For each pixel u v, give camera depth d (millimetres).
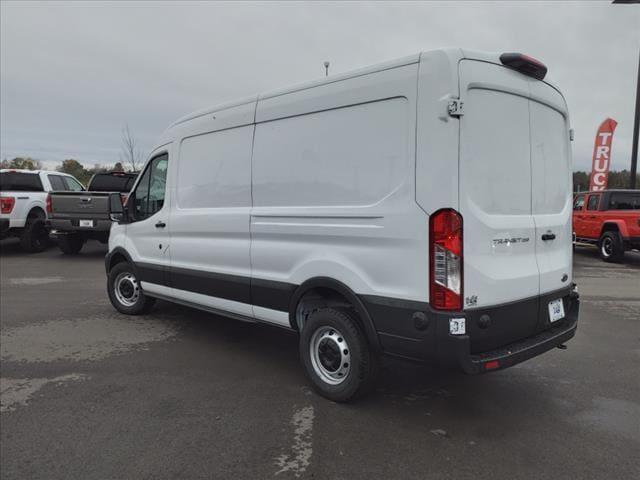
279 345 5332
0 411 3730
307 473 2914
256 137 4465
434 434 3373
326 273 3801
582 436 3352
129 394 4031
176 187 5477
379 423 3527
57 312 6781
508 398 3973
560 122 4215
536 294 3729
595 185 17391
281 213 4168
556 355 5035
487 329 3301
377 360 3701
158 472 2924
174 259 5551
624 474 2900
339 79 3748
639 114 16844
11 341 5461
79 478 2871
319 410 3730
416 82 3260
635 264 11844
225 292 4859
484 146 3342
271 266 4336
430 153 3176
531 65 3654
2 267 10789
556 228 4035
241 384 4238
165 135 5711
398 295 3355
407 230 3281
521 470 2941
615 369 4641
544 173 3951
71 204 11617
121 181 13438
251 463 3018
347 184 3682
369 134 3541
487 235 3305
